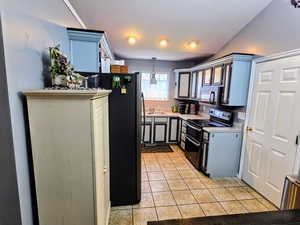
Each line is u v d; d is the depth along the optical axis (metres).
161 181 2.70
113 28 2.80
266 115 2.32
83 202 1.21
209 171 2.83
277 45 2.20
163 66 4.89
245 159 2.74
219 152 2.81
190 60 4.80
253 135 2.57
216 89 2.92
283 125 2.06
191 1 2.29
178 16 2.56
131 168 2.06
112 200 2.08
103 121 1.52
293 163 1.93
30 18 1.14
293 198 1.38
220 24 2.76
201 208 2.10
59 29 1.67
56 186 1.17
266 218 0.76
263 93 2.39
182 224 0.72
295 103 1.92
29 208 1.14
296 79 1.91
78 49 1.96
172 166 3.24
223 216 0.77
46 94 1.05
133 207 2.09
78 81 1.41
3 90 0.93
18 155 1.02
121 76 1.87
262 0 2.29
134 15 2.52
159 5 2.35
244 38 2.83
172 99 5.02
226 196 2.35
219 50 3.61
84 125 1.12
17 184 1.02
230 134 2.80
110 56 3.38
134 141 2.01
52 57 1.26
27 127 1.11
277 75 2.16
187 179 2.78
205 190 2.48
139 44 3.38
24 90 1.07
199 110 4.42
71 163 1.15
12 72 0.96
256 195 2.39
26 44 1.09
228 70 2.71
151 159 3.56
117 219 1.89
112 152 1.99
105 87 1.87
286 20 2.07
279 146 2.11
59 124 1.11
